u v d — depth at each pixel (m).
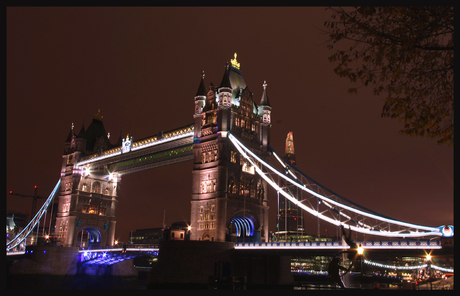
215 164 104.56
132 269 155.25
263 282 98.00
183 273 89.19
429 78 20.41
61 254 137.75
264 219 111.56
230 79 116.19
